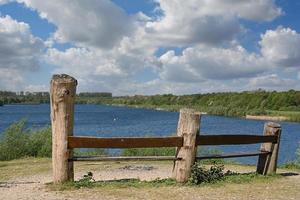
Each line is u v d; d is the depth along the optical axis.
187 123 9.66
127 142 9.34
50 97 9.19
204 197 8.52
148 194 8.64
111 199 8.16
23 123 18.42
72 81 9.09
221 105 127.50
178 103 168.00
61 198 8.19
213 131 55.88
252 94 124.69
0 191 8.98
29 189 9.05
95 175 11.91
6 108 171.00
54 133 9.14
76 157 9.25
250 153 10.88
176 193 8.79
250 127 65.38
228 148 29.42
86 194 8.52
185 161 9.64
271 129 11.15
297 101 114.00
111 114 117.31
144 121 78.06
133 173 12.34
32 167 13.68
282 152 29.39
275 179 10.69
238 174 10.99
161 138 9.49
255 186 9.74
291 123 83.31
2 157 16.45
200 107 126.19
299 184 10.15
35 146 17.58
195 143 9.73
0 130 46.38
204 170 10.05
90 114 116.50
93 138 9.16
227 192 9.01
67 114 9.08
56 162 9.16
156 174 12.15
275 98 117.62
